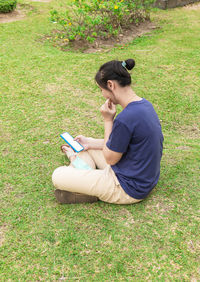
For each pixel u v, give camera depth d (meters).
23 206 2.56
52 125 3.73
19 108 4.07
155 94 4.58
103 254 2.14
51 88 4.61
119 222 2.38
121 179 2.32
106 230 2.31
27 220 2.42
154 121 2.14
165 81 4.97
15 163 3.08
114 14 6.62
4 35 6.71
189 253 2.13
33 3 9.20
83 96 4.43
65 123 3.79
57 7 8.84
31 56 5.70
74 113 4.01
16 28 7.17
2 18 7.89
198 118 4.05
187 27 7.64
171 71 5.30
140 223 2.36
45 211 2.50
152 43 6.59
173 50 6.20
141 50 6.19
